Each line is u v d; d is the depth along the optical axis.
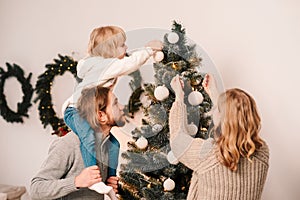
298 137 2.79
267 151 2.35
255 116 2.29
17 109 3.66
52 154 2.07
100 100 1.89
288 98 2.80
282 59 2.81
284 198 2.84
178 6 3.06
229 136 2.21
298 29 2.78
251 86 2.89
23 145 3.67
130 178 2.35
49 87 3.49
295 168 2.80
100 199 2.17
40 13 3.59
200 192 2.30
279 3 2.81
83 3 3.41
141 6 3.19
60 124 3.45
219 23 2.95
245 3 2.88
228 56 2.93
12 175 3.74
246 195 2.28
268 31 2.84
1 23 3.75
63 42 3.49
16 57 3.69
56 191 2.00
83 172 1.99
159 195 2.35
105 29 2.04
